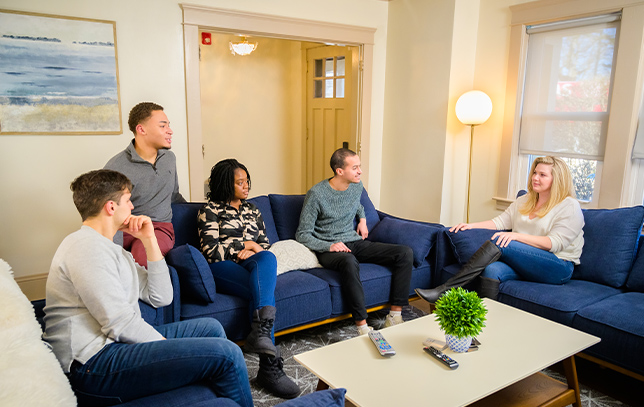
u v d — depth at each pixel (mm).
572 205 2652
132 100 3385
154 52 3414
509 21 3752
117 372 1412
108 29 3207
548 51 3549
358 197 3055
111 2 3207
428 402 1429
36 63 3010
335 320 2715
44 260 3238
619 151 3154
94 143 3283
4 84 2941
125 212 1572
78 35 3113
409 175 4418
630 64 3037
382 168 4730
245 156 5441
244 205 2730
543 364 1670
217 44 5059
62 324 1424
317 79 5191
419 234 2982
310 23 3988
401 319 2795
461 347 1728
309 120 5422
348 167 2855
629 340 2053
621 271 2553
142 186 2410
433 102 4086
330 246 2807
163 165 2525
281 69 5512
